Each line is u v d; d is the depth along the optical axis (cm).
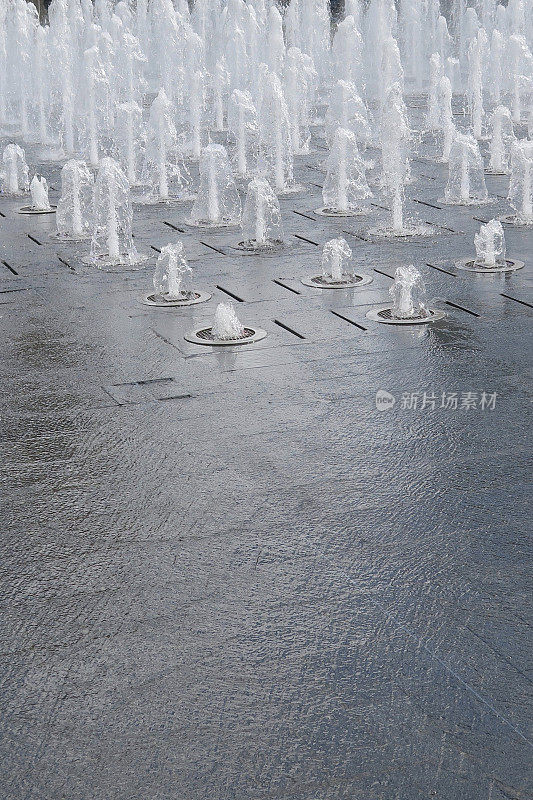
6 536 693
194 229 1825
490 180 2288
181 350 1104
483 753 473
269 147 2762
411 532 681
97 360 1078
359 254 1564
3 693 527
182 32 4194
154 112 2400
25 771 471
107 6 4788
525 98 4059
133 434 867
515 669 533
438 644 557
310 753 476
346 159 2055
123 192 1673
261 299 1311
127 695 522
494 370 1008
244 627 578
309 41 4950
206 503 733
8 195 2303
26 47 4103
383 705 507
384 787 454
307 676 532
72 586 627
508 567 634
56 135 3512
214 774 465
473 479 761
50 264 1567
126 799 452
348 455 811
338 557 652
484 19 5159
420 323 1177
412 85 4825
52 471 796
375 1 4525
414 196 2095
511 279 1369
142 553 664
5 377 1033
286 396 950
